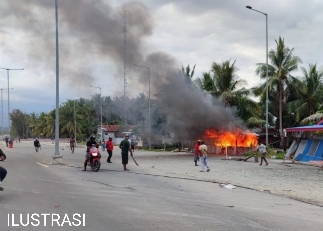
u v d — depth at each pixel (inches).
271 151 1422.2
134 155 1385.3
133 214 326.0
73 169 773.9
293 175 705.6
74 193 440.5
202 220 308.3
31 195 417.7
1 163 920.3
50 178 596.1
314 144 1031.6
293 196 462.9
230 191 498.3
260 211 358.9
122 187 506.3
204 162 768.3
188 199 416.8
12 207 347.9
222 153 1477.6
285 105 1835.6
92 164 734.5
